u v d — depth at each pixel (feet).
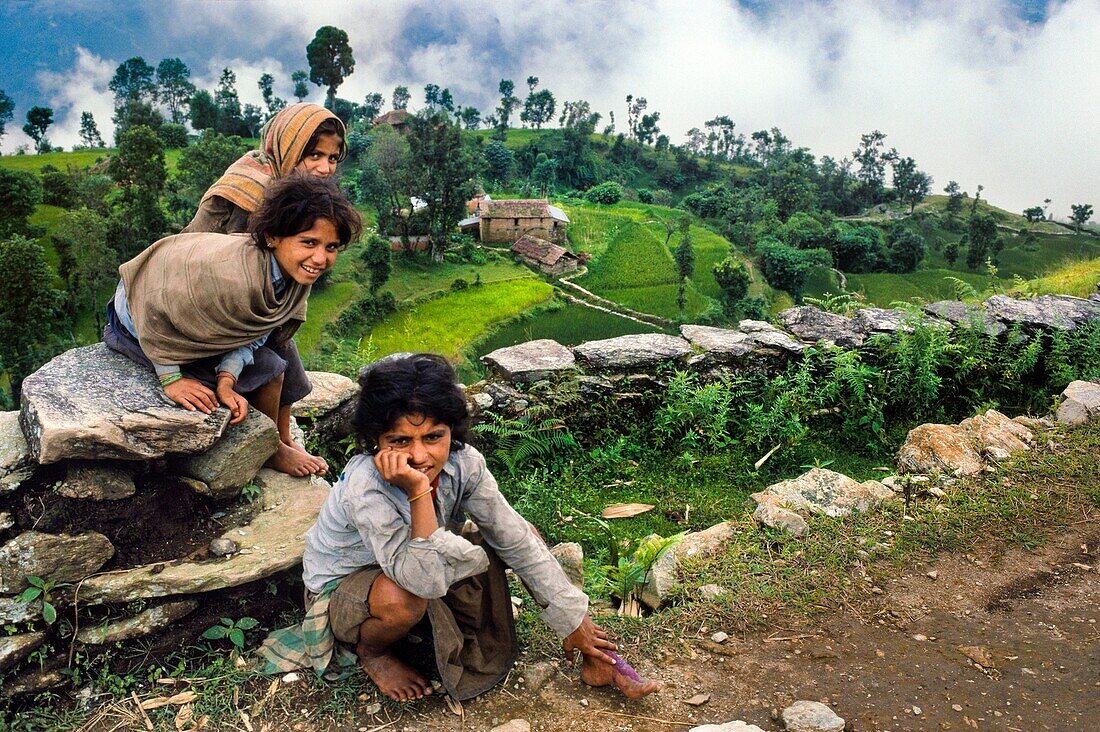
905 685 10.10
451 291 197.57
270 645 9.86
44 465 9.70
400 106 519.60
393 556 8.23
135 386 10.41
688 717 9.32
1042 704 9.72
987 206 508.94
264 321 10.17
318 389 16.79
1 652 8.79
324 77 456.86
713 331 23.16
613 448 19.48
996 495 15.64
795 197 346.33
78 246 161.89
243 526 10.81
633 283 228.02
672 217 320.91
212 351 10.21
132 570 9.64
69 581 9.29
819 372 22.30
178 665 9.61
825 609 11.92
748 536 14.05
